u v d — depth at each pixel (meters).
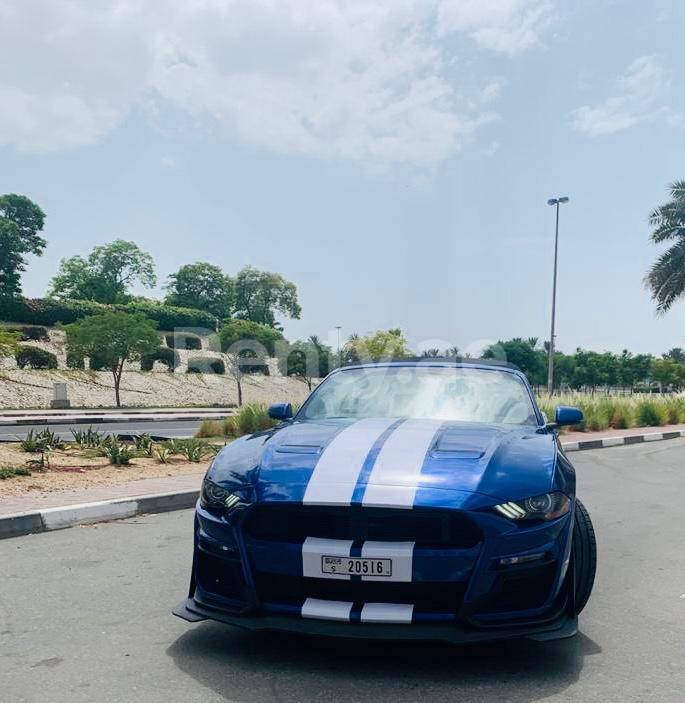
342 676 3.23
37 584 4.68
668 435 18.98
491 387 4.83
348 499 3.16
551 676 3.27
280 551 3.22
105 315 32.97
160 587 4.62
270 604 3.28
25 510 6.47
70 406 30.70
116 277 89.81
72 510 6.59
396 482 3.26
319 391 5.05
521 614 3.21
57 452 10.66
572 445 14.98
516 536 3.16
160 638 3.70
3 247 70.12
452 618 3.13
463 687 3.13
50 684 3.13
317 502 3.18
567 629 3.28
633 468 11.56
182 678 3.19
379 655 3.48
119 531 6.35
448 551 3.12
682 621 4.10
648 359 69.94
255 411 16.23
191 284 94.94
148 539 6.04
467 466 3.40
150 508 7.26
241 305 106.62
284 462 3.53
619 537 6.38
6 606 4.22
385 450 3.59
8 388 32.50
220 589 3.49
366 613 3.13
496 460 3.49
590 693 3.09
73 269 88.44
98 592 4.51
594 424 19.47
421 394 4.77
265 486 3.35
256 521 3.33
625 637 3.82
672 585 4.85
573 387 67.75
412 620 3.11
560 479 3.48
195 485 8.18
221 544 3.38
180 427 19.95
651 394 26.55
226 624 3.62
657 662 3.46
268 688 3.09
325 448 3.66
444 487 3.22
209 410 30.73
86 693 3.04
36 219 77.12
